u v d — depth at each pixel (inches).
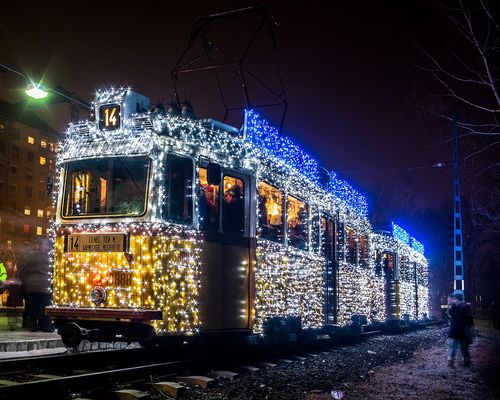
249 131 411.2
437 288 1806.1
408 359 495.5
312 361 443.2
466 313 455.2
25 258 496.1
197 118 404.2
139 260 326.3
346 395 301.7
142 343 355.9
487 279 1973.4
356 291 649.6
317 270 517.7
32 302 485.1
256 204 402.9
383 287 804.6
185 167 351.9
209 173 350.3
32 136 2417.6
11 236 2251.5
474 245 1498.5
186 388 288.4
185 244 343.6
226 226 379.6
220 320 364.8
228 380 331.9
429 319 1294.3
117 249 331.0
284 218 450.9
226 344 414.0
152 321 317.4
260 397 286.4
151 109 372.5
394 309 880.9
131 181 340.2
